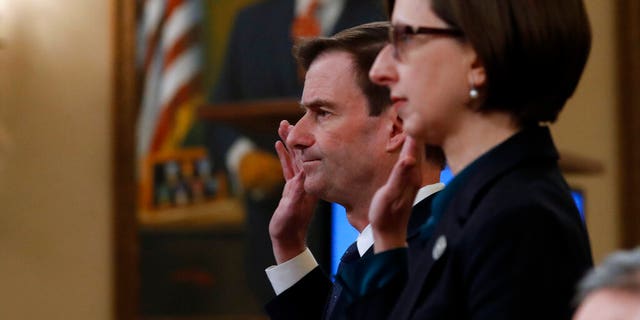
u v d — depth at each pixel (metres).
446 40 6.15
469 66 6.14
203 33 20.69
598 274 4.31
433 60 6.17
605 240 21.67
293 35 20.27
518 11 6.02
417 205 7.68
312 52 8.30
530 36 6.01
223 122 19.78
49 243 20.59
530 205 5.83
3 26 20.67
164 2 20.73
